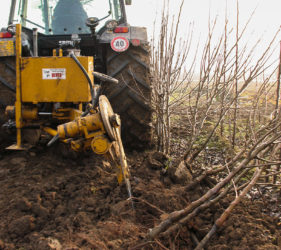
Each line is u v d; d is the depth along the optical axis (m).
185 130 4.66
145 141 3.63
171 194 2.24
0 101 3.45
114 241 1.81
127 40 3.38
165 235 1.73
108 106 2.53
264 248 1.71
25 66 2.89
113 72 3.54
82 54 4.23
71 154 3.17
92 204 2.34
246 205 2.25
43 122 3.15
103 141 2.31
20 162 3.13
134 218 2.06
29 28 4.02
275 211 2.31
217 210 2.15
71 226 2.04
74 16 4.20
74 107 3.22
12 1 4.14
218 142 3.90
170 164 2.99
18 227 2.02
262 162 2.58
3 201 2.37
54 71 2.87
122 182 2.47
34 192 2.45
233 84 3.30
